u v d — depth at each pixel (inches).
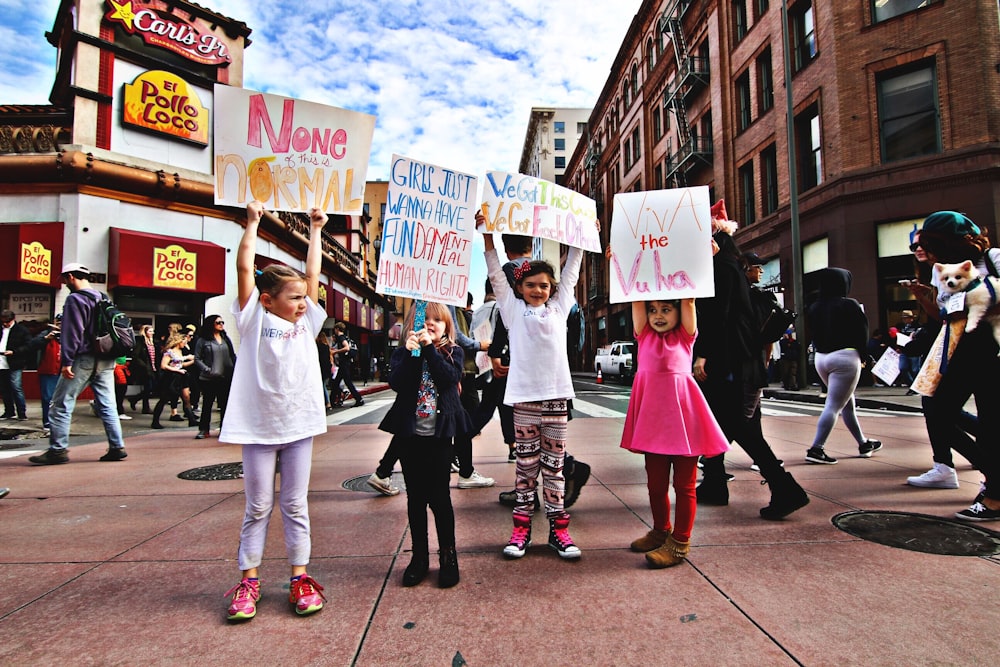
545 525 134.5
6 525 134.9
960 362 138.2
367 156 120.3
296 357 96.0
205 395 290.8
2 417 379.6
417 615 87.7
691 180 1039.0
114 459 220.7
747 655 74.6
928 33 552.4
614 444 247.8
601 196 1754.4
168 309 582.9
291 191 114.2
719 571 103.0
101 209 542.0
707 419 108.3
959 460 199.5
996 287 132.3
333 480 182.7
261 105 114.0
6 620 87.2
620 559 111.1
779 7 726.5
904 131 574.2
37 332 438.3
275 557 114.0
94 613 89.6
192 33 608.4
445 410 102.7
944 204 537.6
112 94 556.7
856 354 189.2
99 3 550.3
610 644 78.0
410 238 123.3
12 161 517.0
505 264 142.6
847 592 93.1
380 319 1572.3
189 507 150.6
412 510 103.5
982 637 78.0
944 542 116.0
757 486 168.4
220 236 616.1
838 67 609.3
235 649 78.4
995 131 521.0
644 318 120.1
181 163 599.2
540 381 116.4
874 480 170.6
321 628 84.0
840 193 596.7
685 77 963.3
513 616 86.9
